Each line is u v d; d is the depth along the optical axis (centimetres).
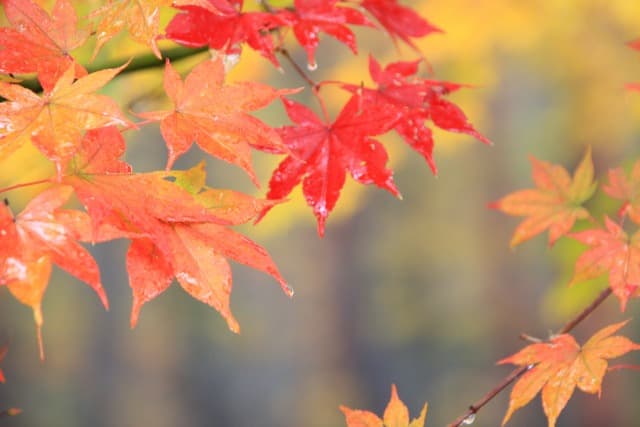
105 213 145
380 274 2494
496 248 2059
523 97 1436
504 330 2073
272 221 909
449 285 2428
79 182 149
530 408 1936
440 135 854
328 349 2527
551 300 570
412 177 2434
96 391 2378
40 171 296
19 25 163
